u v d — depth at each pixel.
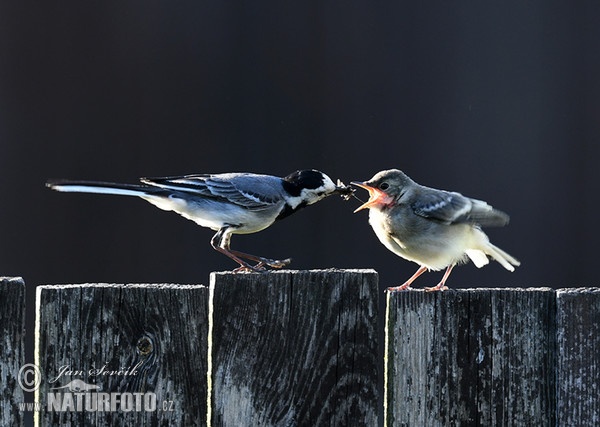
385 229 9.61
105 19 14.38
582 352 6.42
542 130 14.36
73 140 14.27
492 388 6.42
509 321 6.43
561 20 14.37
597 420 6.40
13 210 14.20
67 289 6.27
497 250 9.61
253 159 14.28
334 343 6.35
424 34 14.38
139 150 14.29
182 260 14.38
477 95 14.36
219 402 6.30
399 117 14.34
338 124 14.33
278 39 14.38
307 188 10.08
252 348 6.33
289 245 14.16
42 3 14.31
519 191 14.36
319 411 6.34
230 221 9.66
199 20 14.34
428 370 6.41
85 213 14.39
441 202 9.41
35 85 14.28
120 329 6.30
